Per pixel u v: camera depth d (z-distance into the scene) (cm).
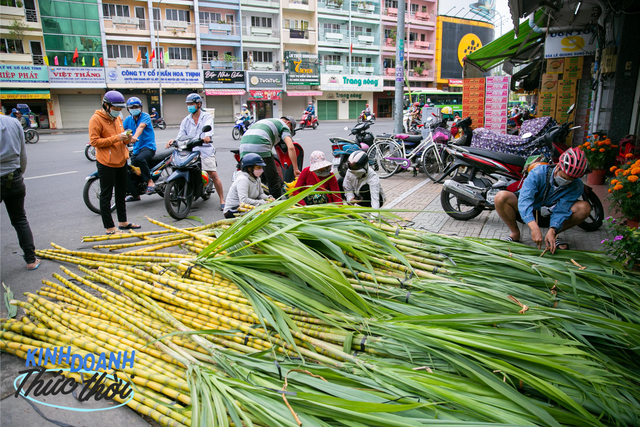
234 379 213
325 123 3941
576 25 945
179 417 206
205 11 3806
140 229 568
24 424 216
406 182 888
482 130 654
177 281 312
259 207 333
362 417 181
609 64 800
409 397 194
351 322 251
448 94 4444
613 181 456
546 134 593
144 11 3522
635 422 187
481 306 258
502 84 1139
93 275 363
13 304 313
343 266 304
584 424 185
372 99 4897
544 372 205
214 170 676
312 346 241
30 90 3016
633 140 685
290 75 4138
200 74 3653
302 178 479
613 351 235
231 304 276
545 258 322
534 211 411
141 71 3372
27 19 3038
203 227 422
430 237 340
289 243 288
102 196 526
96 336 271
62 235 546
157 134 2209
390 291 276
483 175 603
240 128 2020
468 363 209
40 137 2327
